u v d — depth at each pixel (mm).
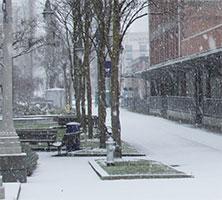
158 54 62656
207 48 40188
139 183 13547
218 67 35125
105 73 23844
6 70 14219
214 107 33781
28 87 58188
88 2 24922
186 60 33000
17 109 50812
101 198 11312
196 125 37469
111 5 21219
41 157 20328
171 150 22828
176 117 44812
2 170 13859
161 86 56125
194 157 20031
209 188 12484
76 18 28344
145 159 19172
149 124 40312
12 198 10977
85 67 27219
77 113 30625
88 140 26297
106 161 17391
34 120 39844
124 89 78312
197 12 45031
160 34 60500
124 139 28312
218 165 17359
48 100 64688
